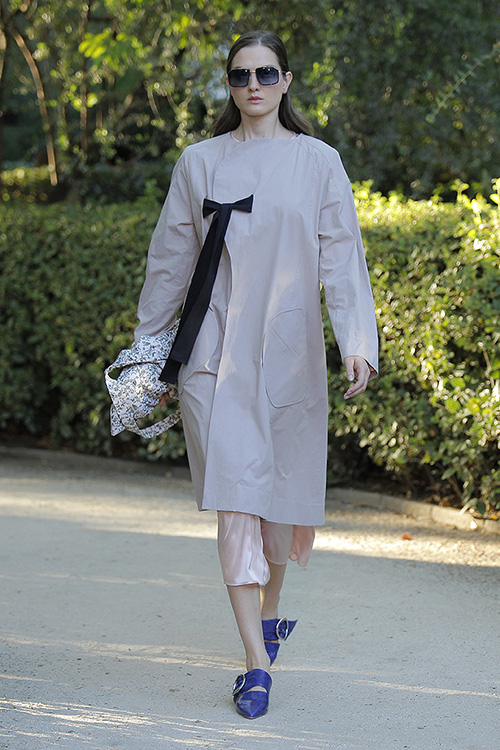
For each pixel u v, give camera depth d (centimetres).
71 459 1436
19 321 1445
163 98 1816
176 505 1148
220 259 582
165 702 580
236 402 573
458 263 984
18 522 1052
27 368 1488
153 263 617
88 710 565
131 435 1386
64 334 1394
